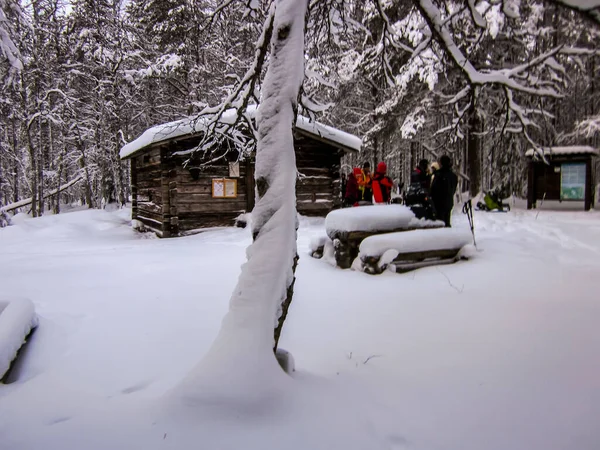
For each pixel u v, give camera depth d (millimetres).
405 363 3094
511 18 4141
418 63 12180
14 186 23438
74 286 5414
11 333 3129
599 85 16172
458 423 2285
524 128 4555
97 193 28016
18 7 9219
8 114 17500
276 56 2760
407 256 6234
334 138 12258
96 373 2959
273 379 2273
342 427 2135
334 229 6715
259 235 2592
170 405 2174
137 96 21750
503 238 8344
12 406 2465
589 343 3348
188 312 4340
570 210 15688
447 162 7211
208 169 12117
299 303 4703
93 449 1913
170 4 17688
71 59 20688
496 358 3137
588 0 2420
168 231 11570
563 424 2264
